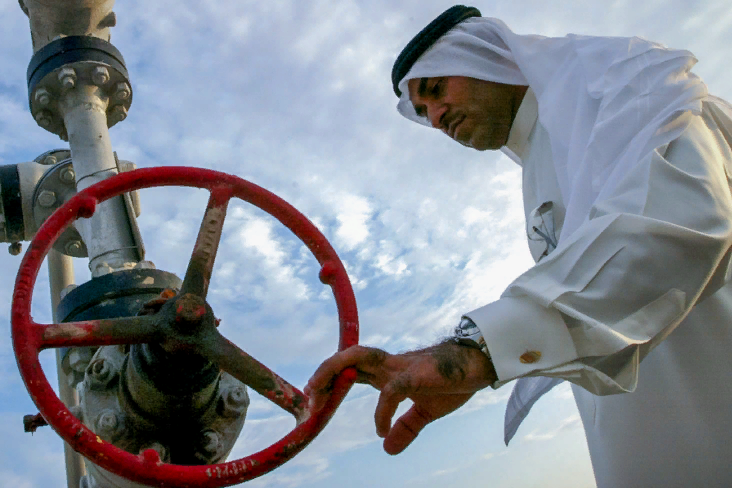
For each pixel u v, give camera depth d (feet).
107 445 3.66
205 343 4.16
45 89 8.00
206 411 5.03
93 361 5.25
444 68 6.68
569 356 3.90
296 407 4.13
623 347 3.74
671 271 3.88
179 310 4.14
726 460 4.93
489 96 6.75
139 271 6.03
